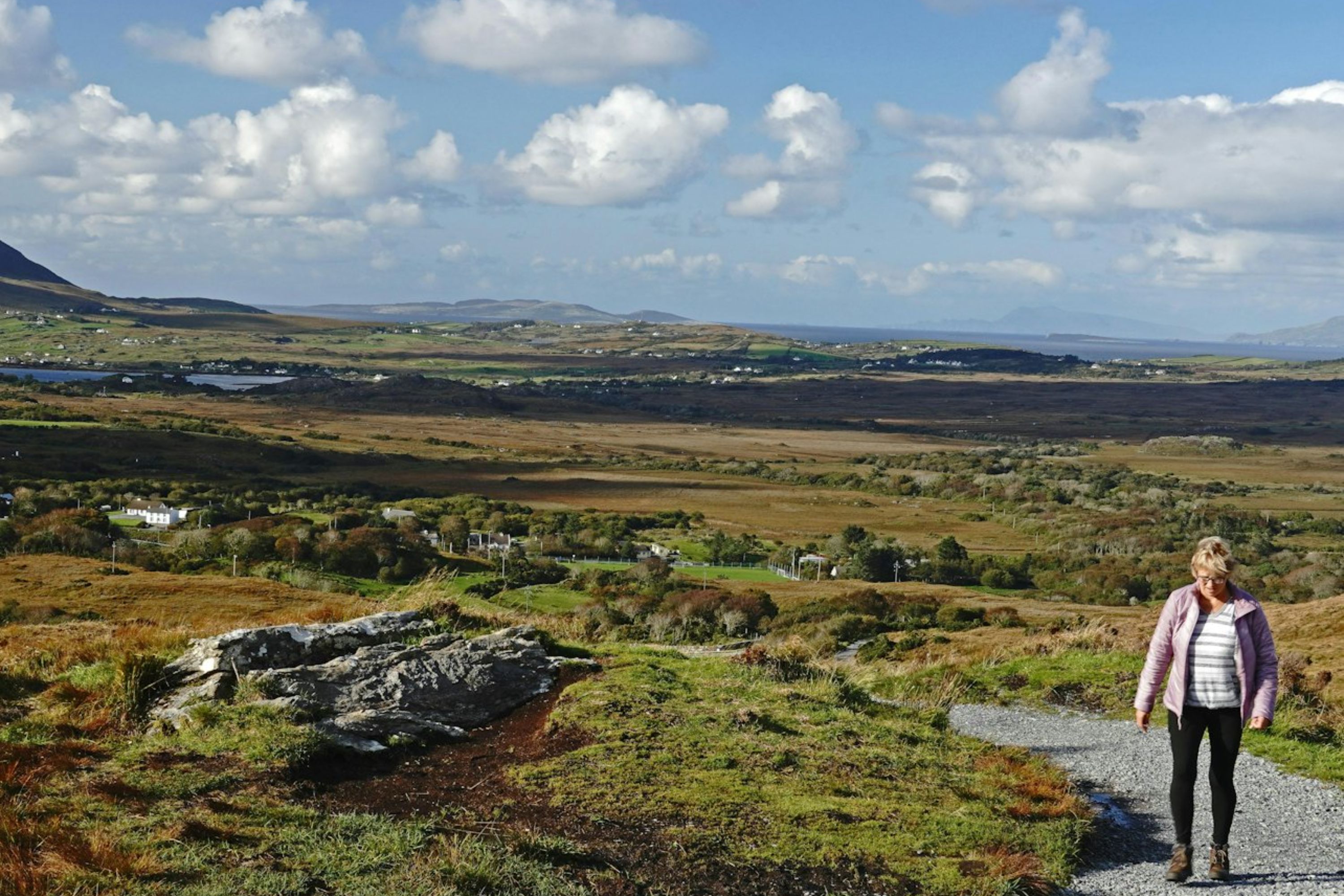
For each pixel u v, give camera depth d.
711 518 138.75
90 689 11.56
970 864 8.17
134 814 7.80
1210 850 8.60
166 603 42.72
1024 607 68.94
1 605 40.34
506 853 7.61
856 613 61.84
